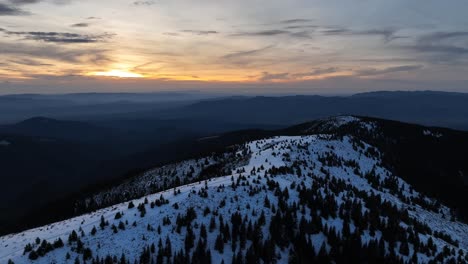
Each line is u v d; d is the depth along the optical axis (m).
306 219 58.56
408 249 57.00
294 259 49.50
